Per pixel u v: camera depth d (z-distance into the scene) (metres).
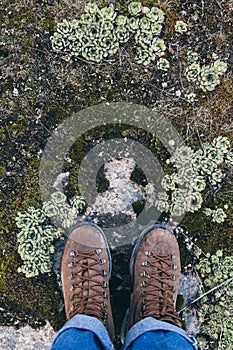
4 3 1.15
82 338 0.94
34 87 1.16
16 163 1.15
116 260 1.17
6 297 1.15
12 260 1.15
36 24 1.15
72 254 1.12
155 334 0.96
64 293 1.11
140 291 1.09
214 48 1.18
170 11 1.17
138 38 1.16
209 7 1.18
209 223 1.18
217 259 1.17
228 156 1.18
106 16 1.14
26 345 1.15
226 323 1.16
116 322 1.16
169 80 1.17
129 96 1.17
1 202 1.15
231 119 1.18
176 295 1.12
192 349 0.96
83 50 1.15
